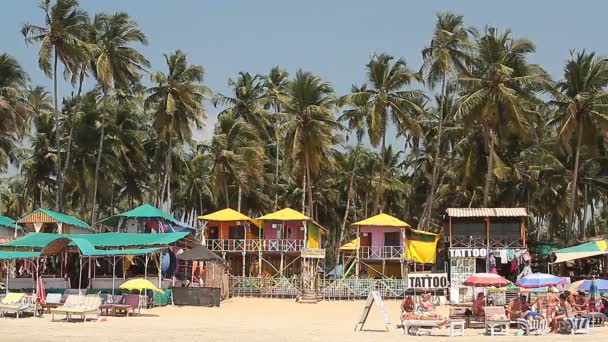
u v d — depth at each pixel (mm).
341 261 78062
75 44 58875
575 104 56219
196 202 82500
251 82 76062
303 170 66000
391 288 53844
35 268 51562
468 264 53438
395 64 63594
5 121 60781
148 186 80062
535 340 27016
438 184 74125
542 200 69250
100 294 43688
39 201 83000
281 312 45719
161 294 46219
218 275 53000
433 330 31453
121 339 27125
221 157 68750
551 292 35188
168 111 62312
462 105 56188
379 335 29531
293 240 58531
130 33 62562
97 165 63312
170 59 65062
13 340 26578
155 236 48781
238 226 61312
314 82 63656
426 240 59438
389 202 86312
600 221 83375
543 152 63875
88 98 68688
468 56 61281
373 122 61750
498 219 54500
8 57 61344
